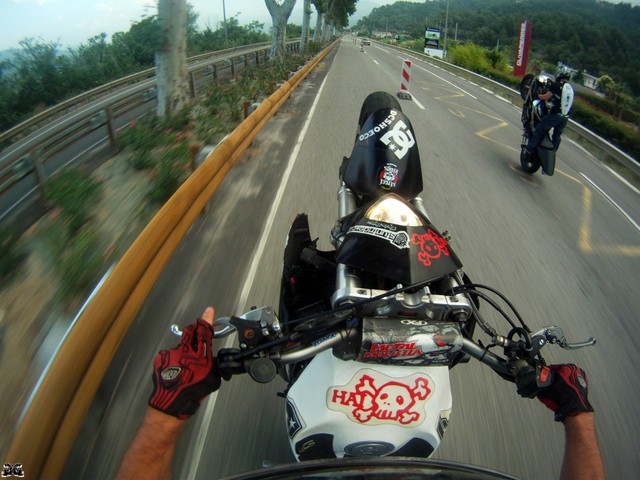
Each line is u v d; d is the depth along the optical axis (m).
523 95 8.79
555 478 2.63
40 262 4.61
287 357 1.59
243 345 1.54
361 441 1.75
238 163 7.75
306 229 2.94
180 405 1.32
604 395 3.31
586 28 137.62
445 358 1.70
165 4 9.55
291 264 2.74
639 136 12.12
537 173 8.66
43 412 2.14
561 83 7.48
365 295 1.68
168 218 4.12
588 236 6.04
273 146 8.93
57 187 5.74
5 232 4.70
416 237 1.88
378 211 2.03
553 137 7.88
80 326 2.57
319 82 19.27
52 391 2.22
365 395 1.75
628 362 3.69
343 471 1.36
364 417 1.75
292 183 6.82
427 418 1.76
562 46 127.69
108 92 19.61
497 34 138.38
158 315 3.77
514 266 5.07
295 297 2.54
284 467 1.38
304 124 10.98
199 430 2.75
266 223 5.48
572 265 5.20
